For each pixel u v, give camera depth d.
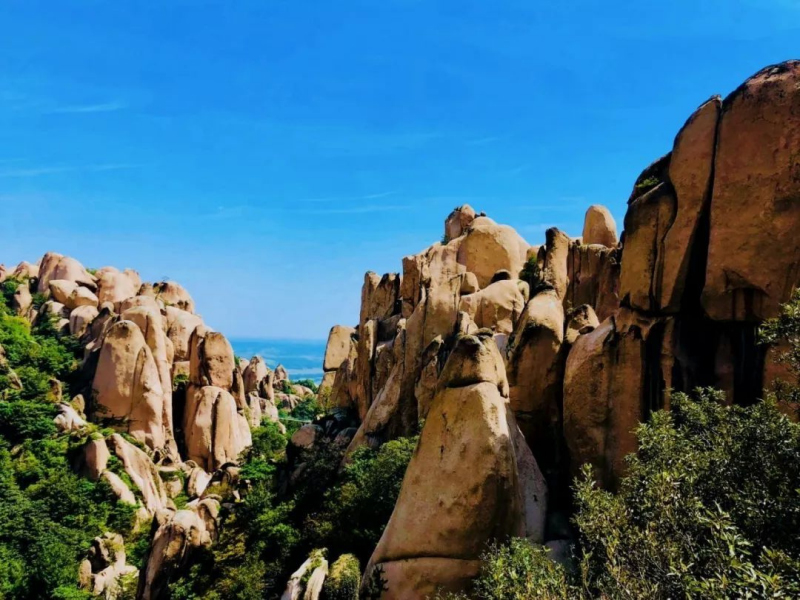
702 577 10.37
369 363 48.03
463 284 43.16
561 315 27.30
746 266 18.69
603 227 41.53
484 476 20.12
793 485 12.23
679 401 16.72
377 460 30.58
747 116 18.81
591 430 22.41
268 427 76.75
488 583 15.20
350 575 24.14
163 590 35.25
